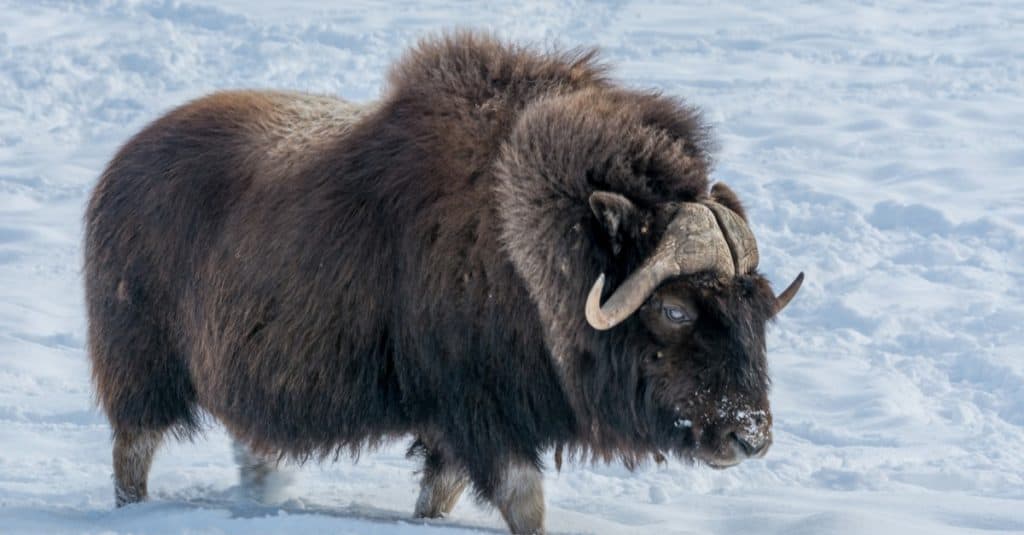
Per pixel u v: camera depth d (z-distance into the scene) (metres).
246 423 22.83
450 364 20.47
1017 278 41.03
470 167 20.38
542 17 77.00
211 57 69.81
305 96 24.59
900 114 58.81
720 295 18.59
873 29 74.69
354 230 21.30
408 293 20.67
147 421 24.36
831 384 33.72
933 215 45.22
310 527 19.98
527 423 20.47
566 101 20.16
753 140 55.19
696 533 21.34
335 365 21.55
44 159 56.94
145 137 24.77
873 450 29.12
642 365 19.06
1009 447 29.20
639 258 18.86
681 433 18.86
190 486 25.95
